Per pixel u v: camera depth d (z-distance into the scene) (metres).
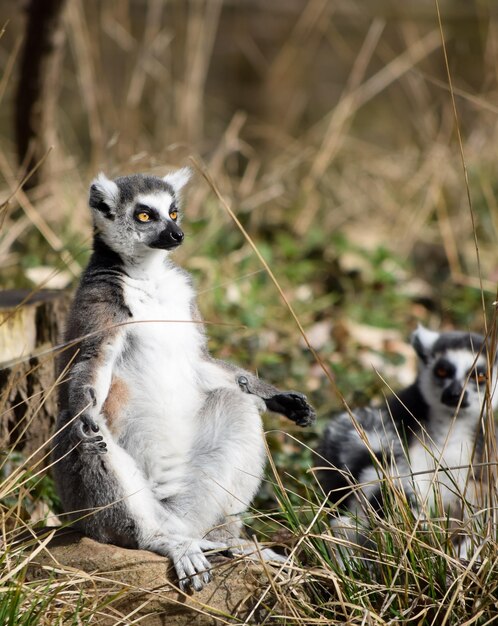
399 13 33.97
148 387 9.52
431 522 8.56
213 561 8.79
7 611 7.64
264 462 9.74
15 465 10.73
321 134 27.58
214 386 10.01
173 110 24.84
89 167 20.62
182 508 9.47
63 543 8.80
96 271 9.80
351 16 35.28
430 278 20.95
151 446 9.49
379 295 19.41
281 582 8.35
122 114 22.78
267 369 14.60
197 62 24.59
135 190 10.09
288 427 12.76
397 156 27.05
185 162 18.23
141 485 9.08
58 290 12.80
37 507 10.67
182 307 10.01
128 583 8.41
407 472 10.68
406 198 24.62
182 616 8.26
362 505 9.27
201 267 17.61
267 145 30.08
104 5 26.52
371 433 11.02
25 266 16.27
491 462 9.05
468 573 8.09
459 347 11.85
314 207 23.62
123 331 9.49
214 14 26.58
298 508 9.55
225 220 20.12
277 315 17.61
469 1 34.41
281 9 37.03
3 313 11.20
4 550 8.63
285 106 33.50
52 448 9.33
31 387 11.23
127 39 25.05
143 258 9.92
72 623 7.79
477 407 11.52
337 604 8.16
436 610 8.13
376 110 33.91
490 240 22.58
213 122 31.91
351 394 14.28
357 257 21.00
